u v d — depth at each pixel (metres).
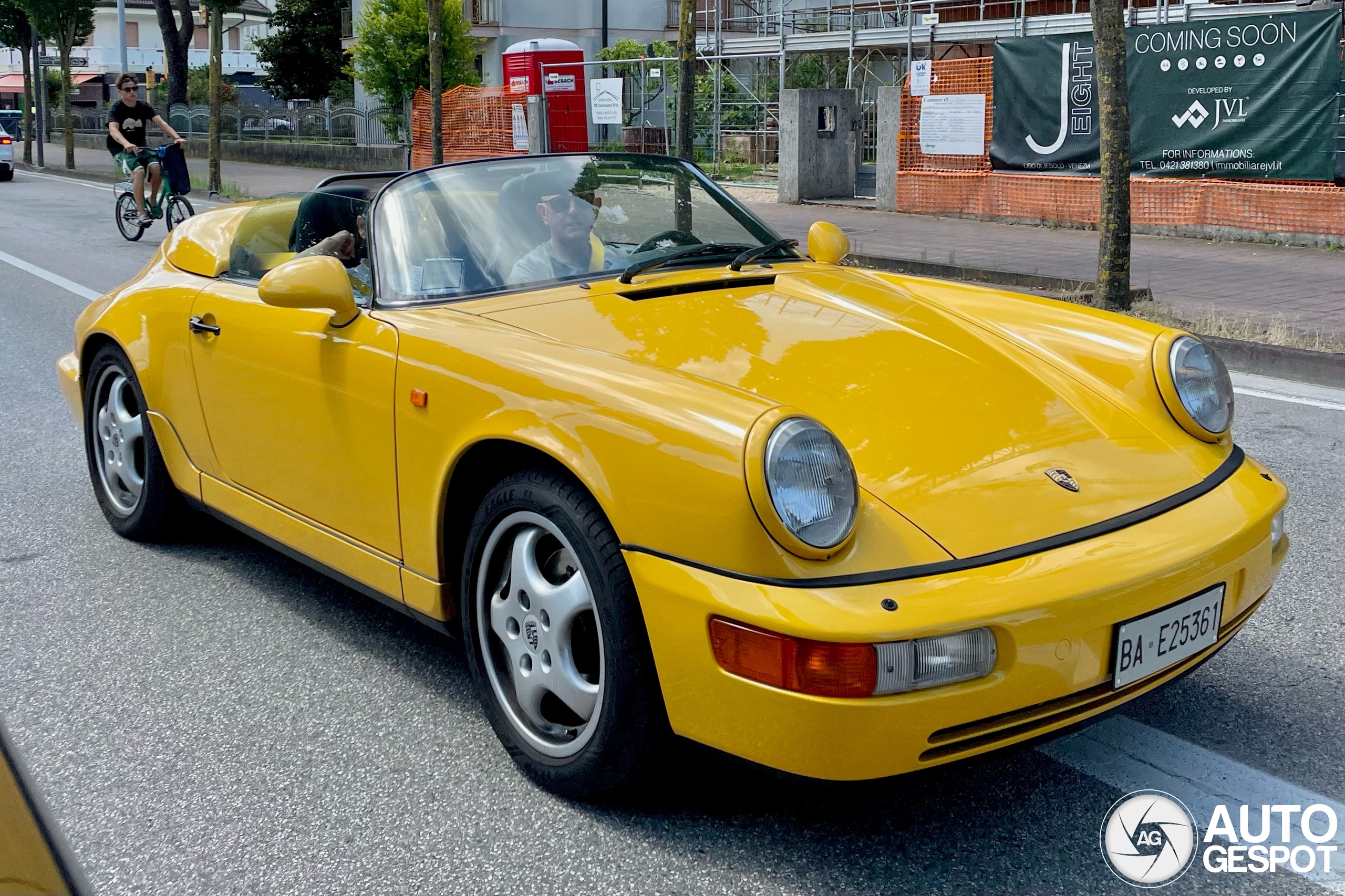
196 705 3.28
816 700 2.18
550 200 3.55
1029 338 3.30
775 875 2.46
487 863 2.53
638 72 27.66
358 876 2.50
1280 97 12.23
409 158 25.66
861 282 3.62
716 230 3.78
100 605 3.98
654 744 2.54
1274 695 3.21
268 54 44.94
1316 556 4.23
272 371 3.49
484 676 2.92
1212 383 3.04
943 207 15.86
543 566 2.73
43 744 3.08
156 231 16.62
